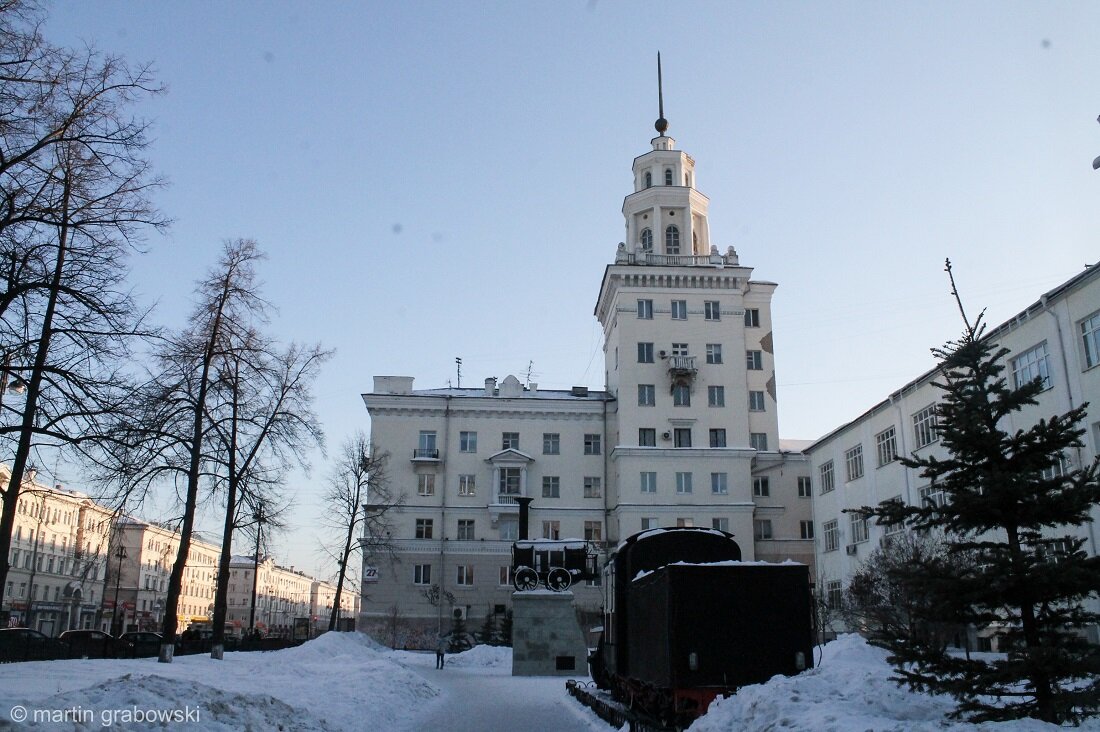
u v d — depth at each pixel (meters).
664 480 55.09
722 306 58.50
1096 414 27.28
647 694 15.21
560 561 33.97
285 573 154.62
